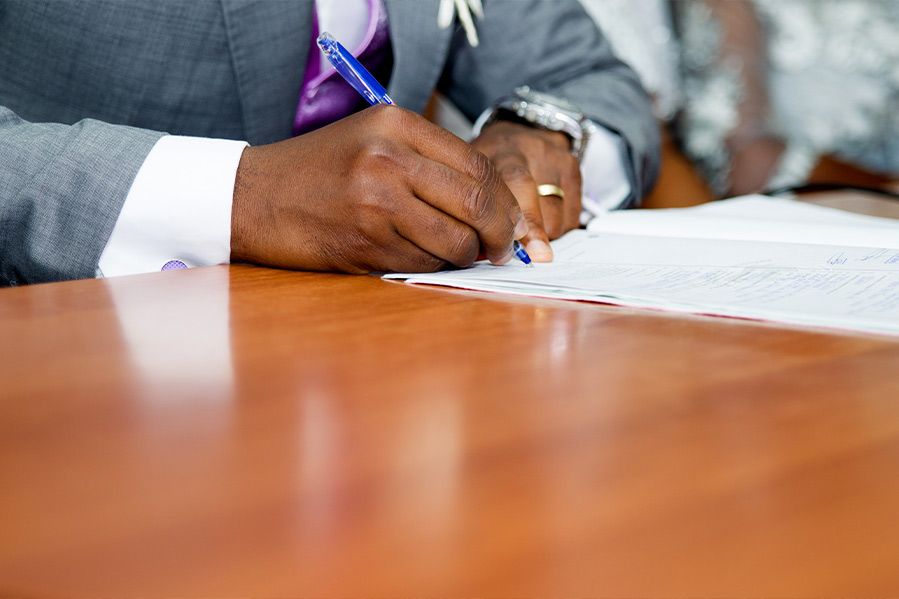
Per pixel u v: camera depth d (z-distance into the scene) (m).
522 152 1.04
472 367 0.43
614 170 1.33
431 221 0.71
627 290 0.61
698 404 0.37
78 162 0.78
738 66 2.17
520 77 1.43
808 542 0.24
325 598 0.22
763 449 0.32
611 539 0.24
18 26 1.08
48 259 0.78
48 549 0.24
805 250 0.74
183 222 0.78
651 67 2.21
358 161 0.72
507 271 0.73
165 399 0.38
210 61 1.15
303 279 0.72
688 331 0.51
